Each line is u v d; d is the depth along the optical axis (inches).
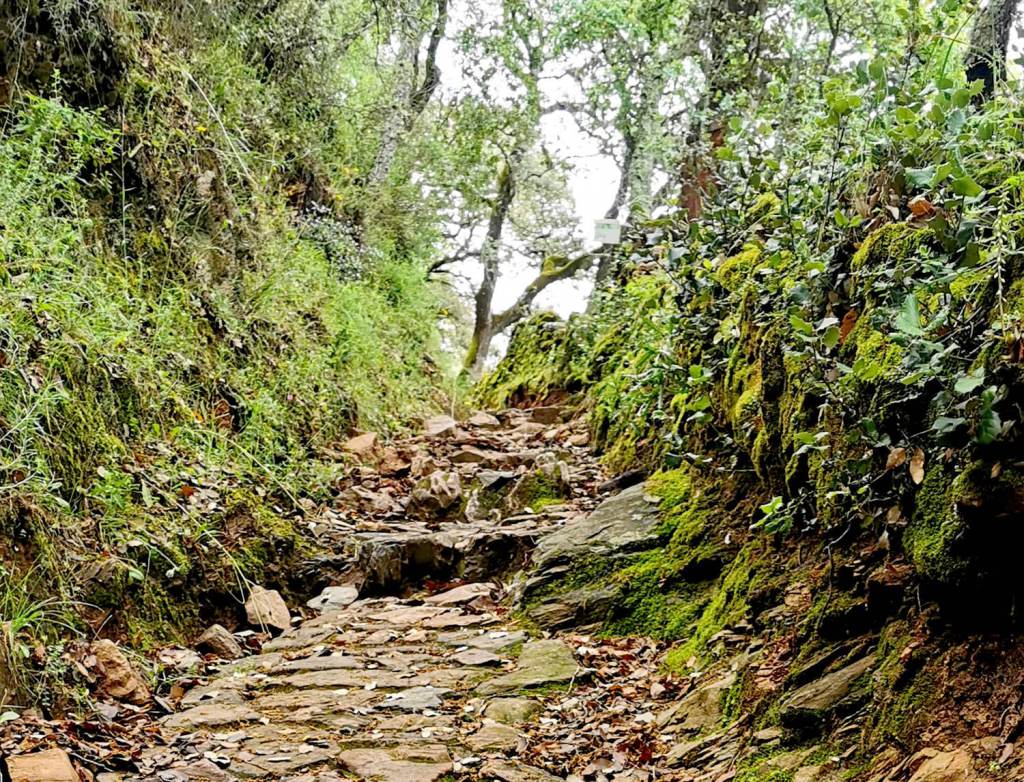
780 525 152.8
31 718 132.3
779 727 119.8
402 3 431.5
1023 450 94.7
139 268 253.4
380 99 517.7
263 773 126.3
